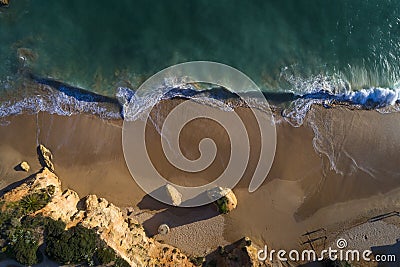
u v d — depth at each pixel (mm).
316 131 40188
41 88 39781
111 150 39406
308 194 39688
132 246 36906
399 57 41156
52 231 34375
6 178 38594
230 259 38000
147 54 40438
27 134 39219
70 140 39312
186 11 41000
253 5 41094
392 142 40438
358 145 40250
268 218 39469
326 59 41062
